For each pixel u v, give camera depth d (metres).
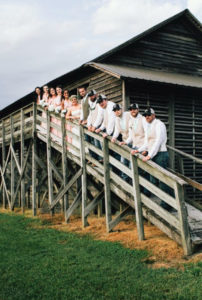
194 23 13.91
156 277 4.89
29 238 7.78
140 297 4.35
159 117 10.66
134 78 8.91
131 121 7.47
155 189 6.38
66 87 13.95
